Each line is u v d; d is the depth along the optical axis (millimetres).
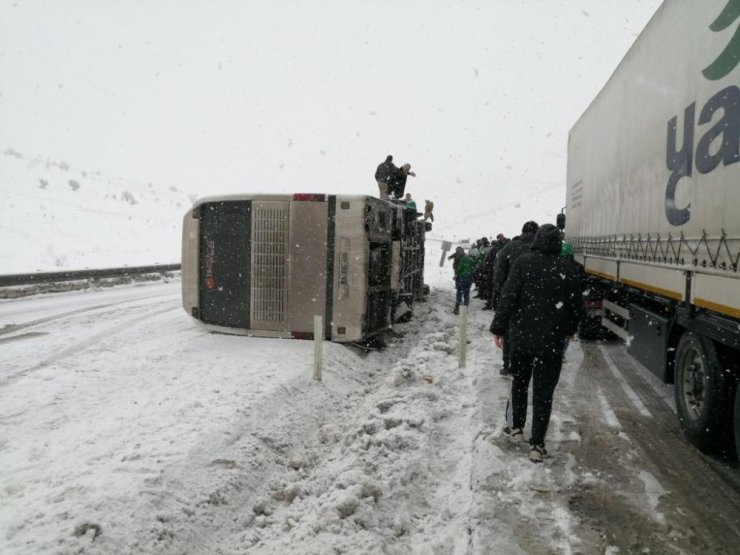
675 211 5883
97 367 7305
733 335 4492
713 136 4898
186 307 9617
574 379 7969
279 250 8953
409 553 3676
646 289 6922
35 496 3781
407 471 4656
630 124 8000
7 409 5617
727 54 4645
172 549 3553
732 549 3646
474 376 7820
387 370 8992
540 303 5008
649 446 5410
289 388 6602
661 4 6562
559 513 4098
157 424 5168
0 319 11719
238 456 4781
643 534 3828
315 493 4465
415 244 14383
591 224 11062
